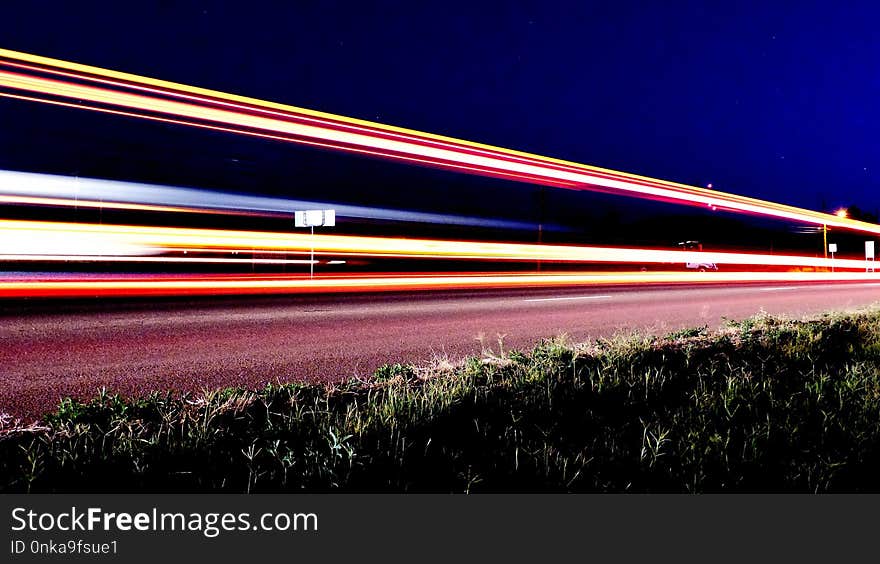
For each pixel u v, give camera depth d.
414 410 3.56
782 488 2.90
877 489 2.94
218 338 6.84
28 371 4.87
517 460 2.93
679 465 3.04
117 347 6.09
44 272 15.62
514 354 5.39
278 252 21.30
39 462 2.68
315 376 4.91
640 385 4.40
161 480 2.64
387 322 8.66
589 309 11.21
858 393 4.37
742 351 5.97
